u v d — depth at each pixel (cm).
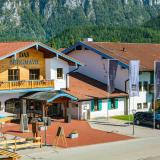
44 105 4541
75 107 5056
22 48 4650
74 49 6097
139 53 6212
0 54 4578
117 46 6275
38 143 3459
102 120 5031
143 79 5675
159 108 5694
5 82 4559
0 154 2842
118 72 5600
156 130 4438
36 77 4972
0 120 3369
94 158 3155
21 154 3234
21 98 4747
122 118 5206
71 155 3238
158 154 3338
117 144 3703
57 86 5122
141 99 5659
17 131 4169
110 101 5350
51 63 5050
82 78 5812
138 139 3947
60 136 3775
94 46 5931
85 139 3888
